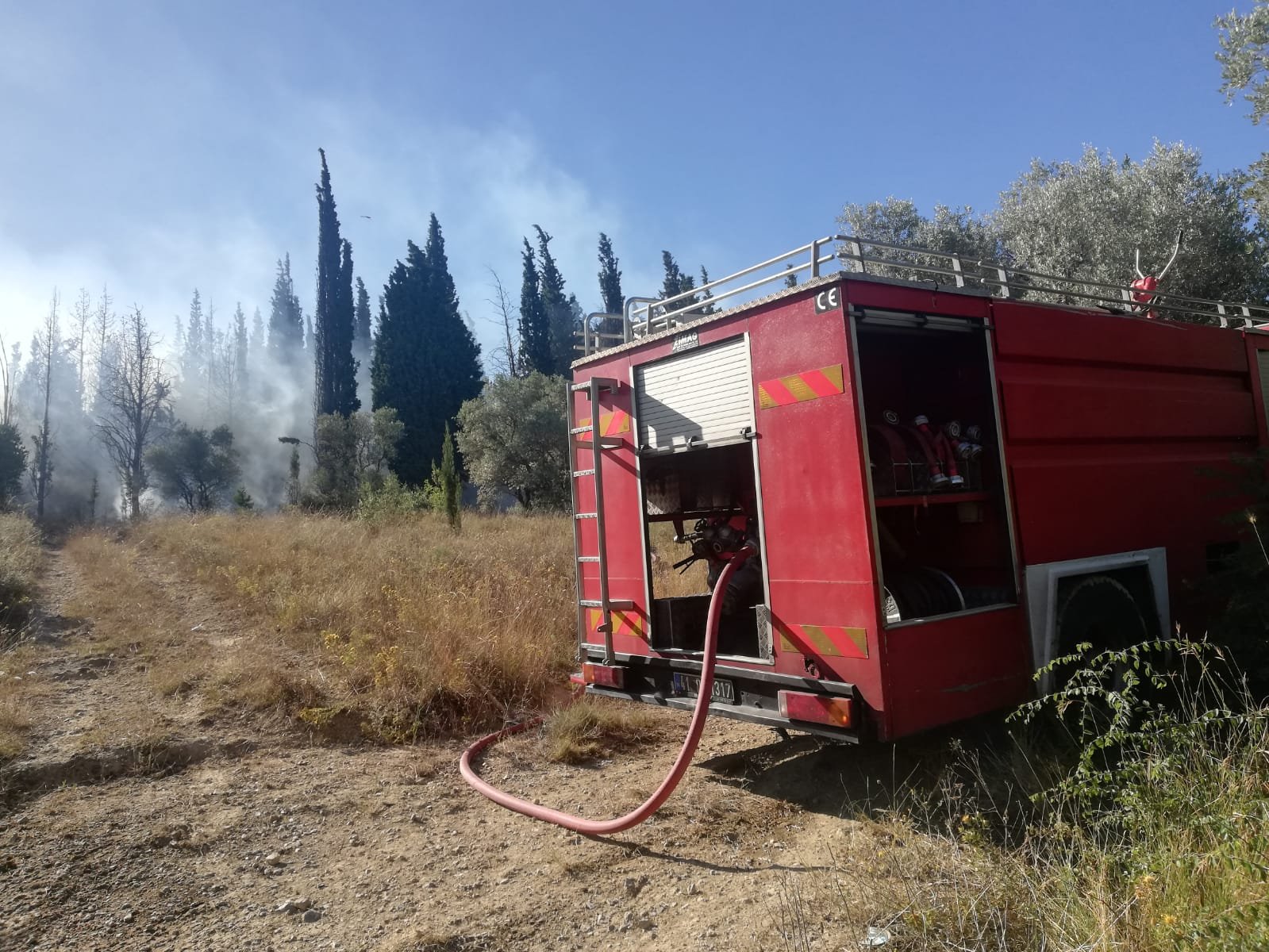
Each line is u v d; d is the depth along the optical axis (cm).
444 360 4359
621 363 601
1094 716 505
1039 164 1905
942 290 496
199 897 389
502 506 3450
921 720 437
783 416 480
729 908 363
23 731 581
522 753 604
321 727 624
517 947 342
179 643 856
